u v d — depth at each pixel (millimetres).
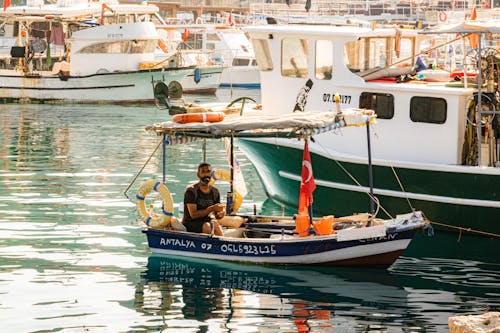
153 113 57688
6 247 21734
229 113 26266
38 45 68062
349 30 25109
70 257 20906
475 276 19750
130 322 16328
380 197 24188
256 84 79750
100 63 64562
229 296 17938
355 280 19234
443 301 17797
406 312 17031
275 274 19609
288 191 26578
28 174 32188
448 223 23578
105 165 34594
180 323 16297
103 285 18672
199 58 78375
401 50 26328
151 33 65125
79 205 26812
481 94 22703
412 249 22266
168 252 21094
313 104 25469
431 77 25656
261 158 26688
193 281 19000
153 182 21203
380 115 24219
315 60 25281
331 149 24906
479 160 22641
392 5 63781
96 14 70312
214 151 39250
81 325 16156
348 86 24625
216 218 21547
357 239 19641
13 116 54000
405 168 23484
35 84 64562
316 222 20375
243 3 133000
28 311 16938
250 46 83125
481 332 12305
